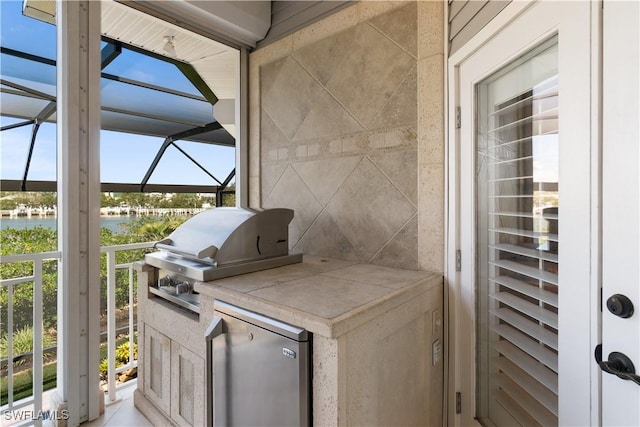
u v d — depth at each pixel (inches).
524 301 46.4
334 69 84.5
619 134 31.3
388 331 50.1
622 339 31.2
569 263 37.4
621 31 30.9
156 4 83.0
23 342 78.2
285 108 96.2
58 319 71.7
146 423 74.7
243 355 50.9
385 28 74.7
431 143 66.9
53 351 84.7
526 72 45.4
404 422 53.4
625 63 30.6
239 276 64.3
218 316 55.4
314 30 88.7
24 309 78.5
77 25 69.7
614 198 31.9
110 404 82.7
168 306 72.1
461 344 61.3
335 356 40.8
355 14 80.0
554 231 40.2
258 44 103.2
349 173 81.7
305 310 44.4
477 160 57.6
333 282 59.2
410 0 70.7
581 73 35.3
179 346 67.7
